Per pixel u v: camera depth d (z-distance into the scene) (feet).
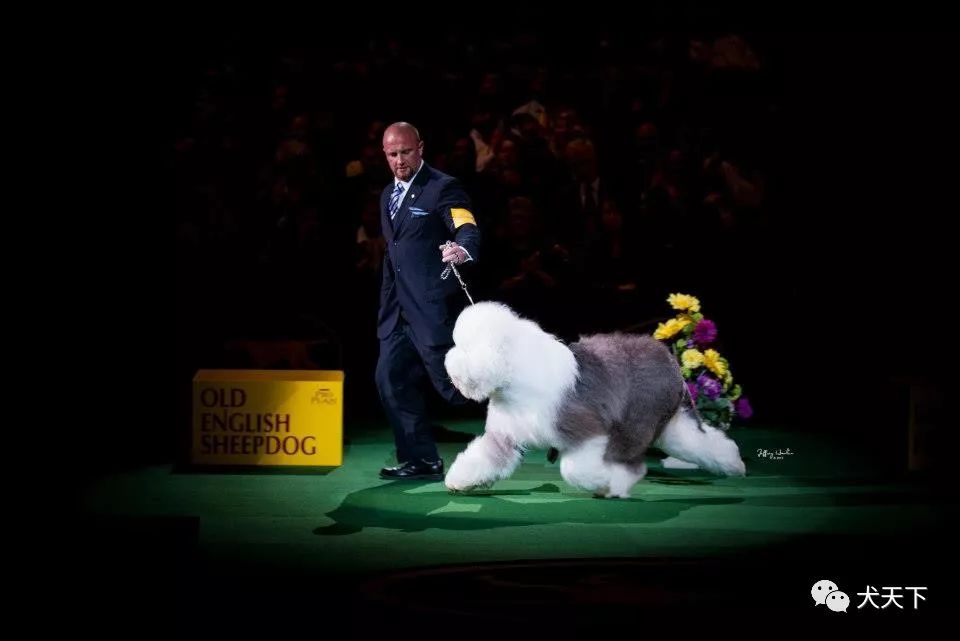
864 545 20.31
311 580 17.99
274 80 42.19
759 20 43.27
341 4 42.93
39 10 39.47
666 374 23.07
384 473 25.52
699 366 26.84
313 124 41.16
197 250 40.55
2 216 39.83
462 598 17.12
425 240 24.68
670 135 41.98
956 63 41.98
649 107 42.16
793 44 42.96
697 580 18.11
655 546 20.07
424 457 25.52
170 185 41.09
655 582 18.01
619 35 43.88
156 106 41.16
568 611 16.57
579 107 41.86
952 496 24.14
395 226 24.85
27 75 39.70
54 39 39.78
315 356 34.63
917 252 41.96
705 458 25.30
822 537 20.81
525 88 41.81
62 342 39.60
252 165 41.34
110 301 40.34
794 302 40.32
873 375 38.50
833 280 41.14
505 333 21.29
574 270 38.52
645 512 22.44
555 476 25.79
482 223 38.65
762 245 40.68
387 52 42.60
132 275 40.65
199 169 41.14
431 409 35.06
